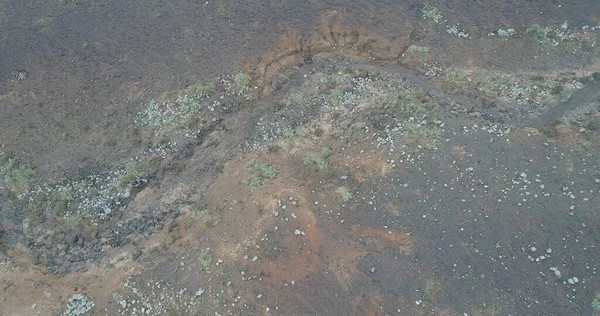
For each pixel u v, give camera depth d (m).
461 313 10.87
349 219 12.38
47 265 13.32
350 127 14.44
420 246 11.79
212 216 13.16
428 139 13.57
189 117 15.36
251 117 15.25
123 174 14.56
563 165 12.69
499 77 15.54
